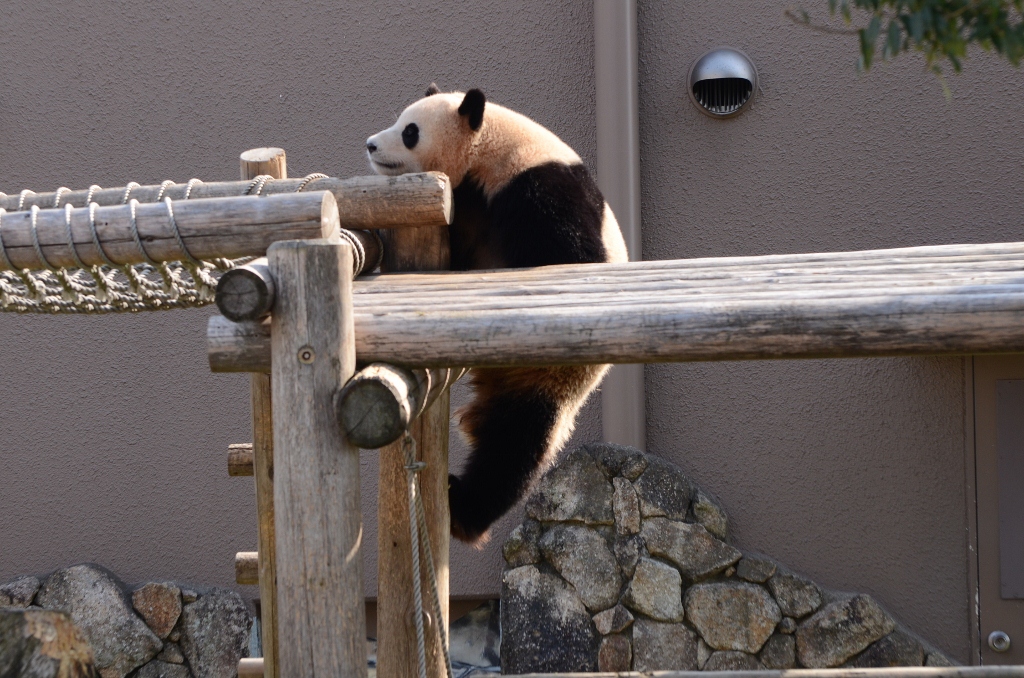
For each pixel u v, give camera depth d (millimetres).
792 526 11031
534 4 11203
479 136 8070
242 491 11477
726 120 11070
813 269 5680
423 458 6754
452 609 11508
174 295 5648
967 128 10789
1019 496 10523
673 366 11180
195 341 11430
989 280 4875
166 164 11547
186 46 11469
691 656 10172
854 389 10906
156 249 4871
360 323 4688
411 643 6766
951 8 4039
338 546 4492
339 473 4496
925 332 4406
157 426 11500
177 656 10953
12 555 11570
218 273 6227
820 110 10953
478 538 6996
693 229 11180
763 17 10977
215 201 4844
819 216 11016
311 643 4480
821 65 10922
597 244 7641
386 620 6824
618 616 10211
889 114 10867
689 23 11094
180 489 11508
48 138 11555
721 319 4520
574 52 11188
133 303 6082
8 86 11547
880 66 10836
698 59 10992
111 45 11500
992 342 4359
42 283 5824
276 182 6605
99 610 10883
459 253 8195
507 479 6879
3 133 11562
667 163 11188
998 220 10797
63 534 11562
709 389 11117
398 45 11352
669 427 11203
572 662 10156
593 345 4582
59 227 4910
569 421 7340
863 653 10195
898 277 5148
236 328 4723
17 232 4926
